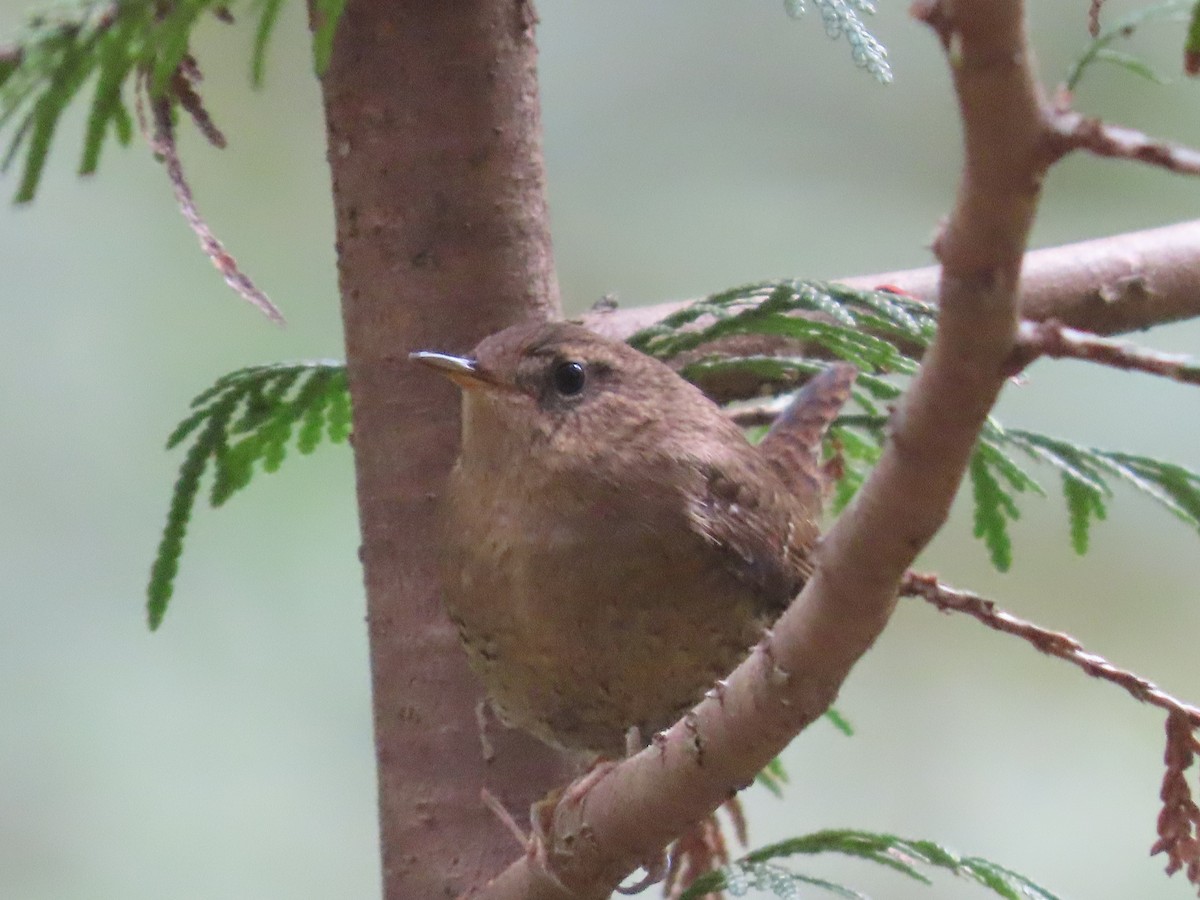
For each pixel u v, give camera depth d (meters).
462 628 5.67
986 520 6.46
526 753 5.74
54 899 9.92
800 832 11.45
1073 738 11.77
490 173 5.58
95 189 10.93
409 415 5.67
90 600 10.54
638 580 5.55
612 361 5.75
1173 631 11.92
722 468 5.81
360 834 10.46
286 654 10.60
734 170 11.73
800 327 5.63
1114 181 11.09
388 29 5.47
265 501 10.59
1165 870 4.98
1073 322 6.81
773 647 3.90
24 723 10.23
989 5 2.64
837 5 4.80
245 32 11.15
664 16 11.88
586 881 4.79
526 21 5.63
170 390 10.76
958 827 11.48
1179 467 6.05
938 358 3.07
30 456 10.58
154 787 10.32
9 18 8.87
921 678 12.01
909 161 11.66
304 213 11.15
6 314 10.66
